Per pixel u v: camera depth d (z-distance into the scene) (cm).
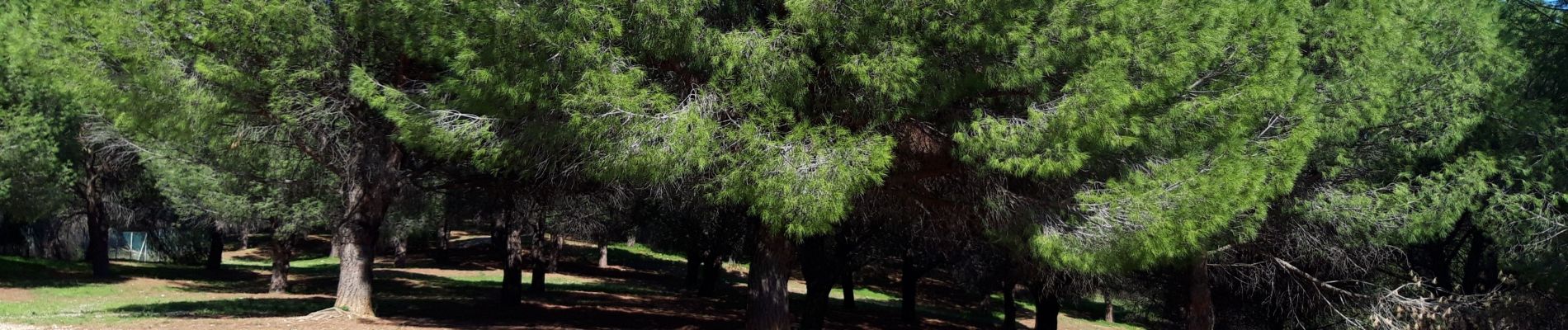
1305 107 891
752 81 802
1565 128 1087
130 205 2930
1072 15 793
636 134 785
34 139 1956
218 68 994
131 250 4100
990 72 823
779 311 1158
